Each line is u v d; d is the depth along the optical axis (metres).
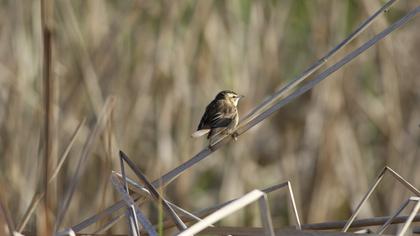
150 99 13.45
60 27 12.95
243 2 14.37
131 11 13.28
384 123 14.14
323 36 13.66
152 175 13.12
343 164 13.38
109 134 8.11
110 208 7.30
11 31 13.05
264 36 13.63
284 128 14.33
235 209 5.59
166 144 13.23
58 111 11.45
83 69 12.44
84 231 11.20
